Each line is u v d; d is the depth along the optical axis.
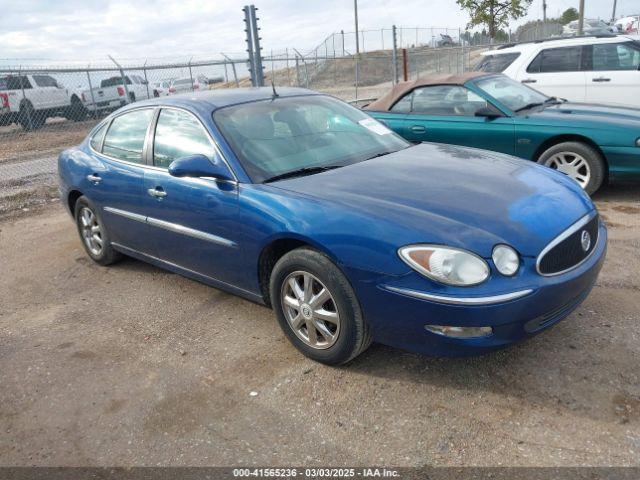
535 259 2.76
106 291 4.74
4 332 4.15
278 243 3.32
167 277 4.92
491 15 26.33
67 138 15.49
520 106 6.46
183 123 4.07
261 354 3.50
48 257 5.79
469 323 2.66
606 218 5.49
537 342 3.31
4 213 7.74
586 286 3.03
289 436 2.74
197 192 3.73
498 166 3.69
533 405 2.79
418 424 2.74
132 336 3.90
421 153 4.02
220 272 3.82
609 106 6.49
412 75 21.34
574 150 5.91
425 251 2.71
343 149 3.98
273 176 3.55
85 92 17.86
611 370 2.99
